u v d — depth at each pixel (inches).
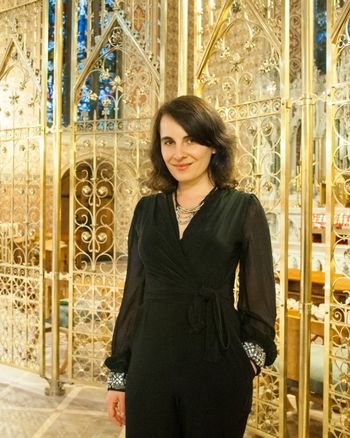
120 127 177.2
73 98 160.2
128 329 64.1
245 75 133.2
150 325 57.6
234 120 135.4
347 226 134.2
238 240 57.9
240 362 56.5
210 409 55.5
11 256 175.6
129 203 156.8
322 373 117.5
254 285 58.2
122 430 136.3
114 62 184.5
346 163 135.6
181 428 57.6
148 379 56.4
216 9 140.6
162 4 143.3
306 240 118.1
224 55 136.3
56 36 161.6
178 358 55.6
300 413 117.6
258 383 126.7
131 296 63.9
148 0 150.9
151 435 56.6
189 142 58.5
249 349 58.1
